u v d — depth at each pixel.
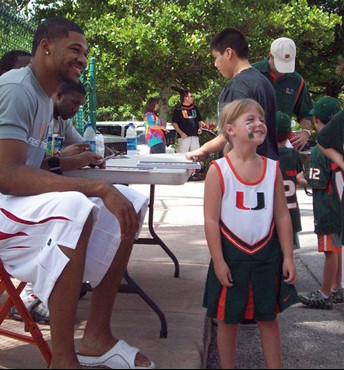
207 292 1.83
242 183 1.80
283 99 3.09
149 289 2.62
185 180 2.07
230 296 1.77
